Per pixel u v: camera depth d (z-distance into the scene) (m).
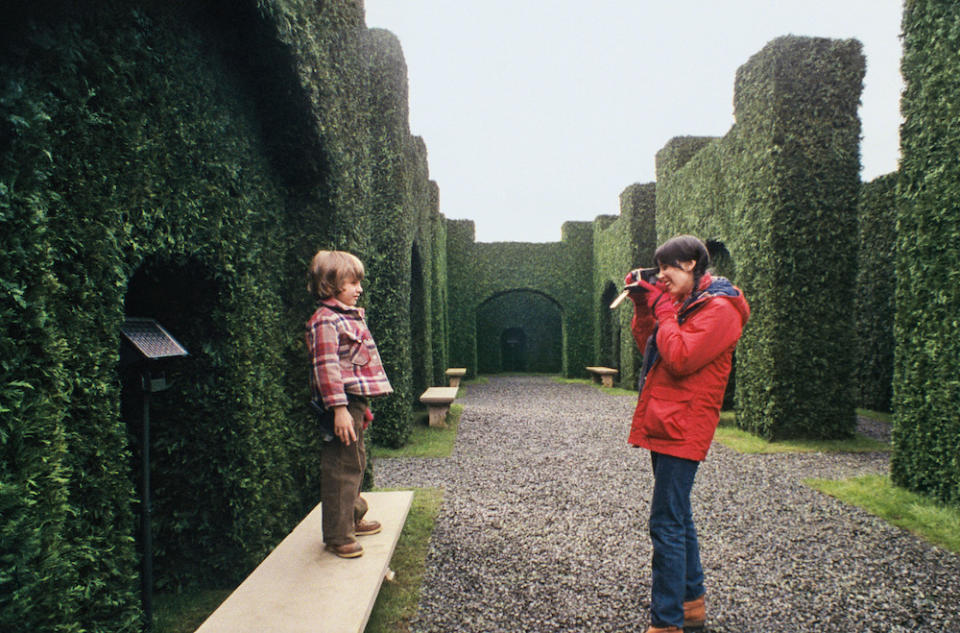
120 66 1.82
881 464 5.56
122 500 1.80
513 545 3.48
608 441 7.11
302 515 3.40
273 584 2.01
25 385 1.33
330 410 2.22
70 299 1.58
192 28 2.32
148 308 2.66
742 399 7.27
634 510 4.22
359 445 2.35
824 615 2.56
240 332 2.71
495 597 2.76
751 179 7.07
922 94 4.08
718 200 8.16
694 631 2.38
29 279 1.37
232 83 2.70
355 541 2.31
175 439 2.69
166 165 2.11
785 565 3.14
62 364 1.47
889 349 8.86
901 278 4.34
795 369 6.63
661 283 2.26
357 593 1.94
